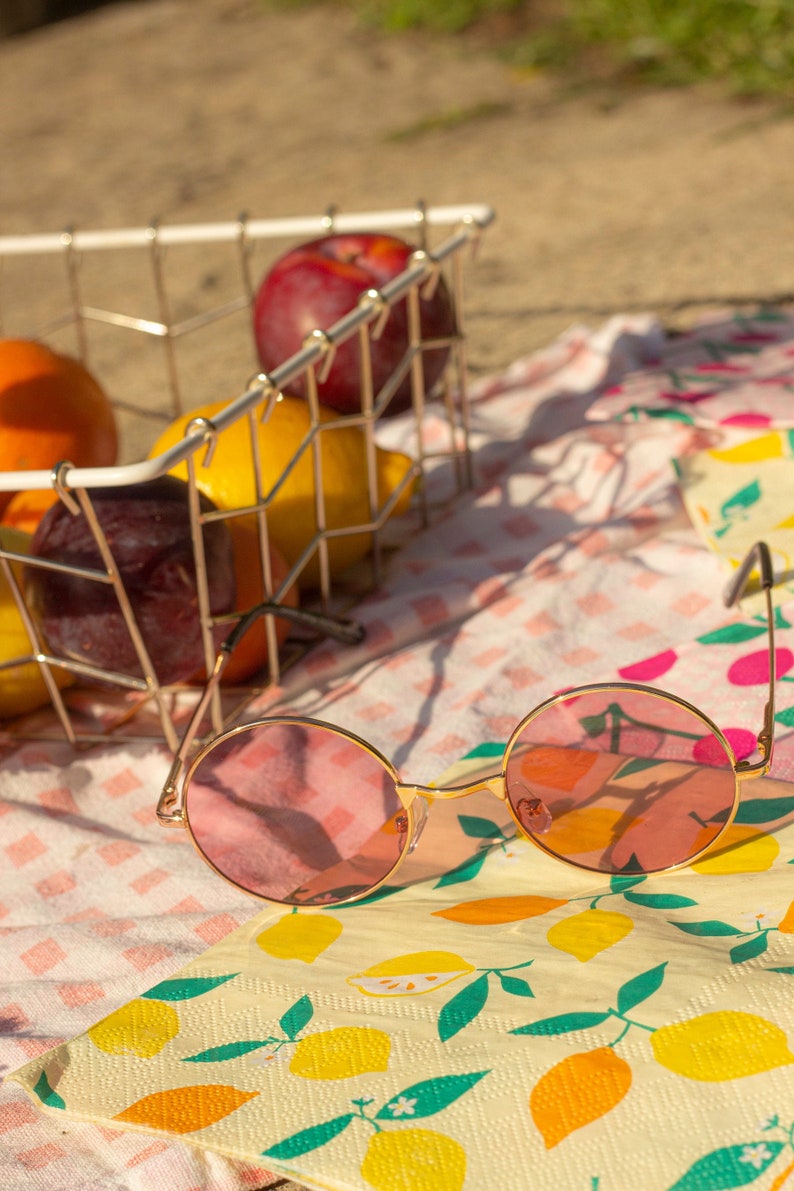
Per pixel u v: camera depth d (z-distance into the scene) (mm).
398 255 1690
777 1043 742
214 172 4625
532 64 5434
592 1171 697
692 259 2895
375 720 1252
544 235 3297
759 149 3783
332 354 1313
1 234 4164
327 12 7039
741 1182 671
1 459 1464
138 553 1141
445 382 1758
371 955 923
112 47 7125
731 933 868
